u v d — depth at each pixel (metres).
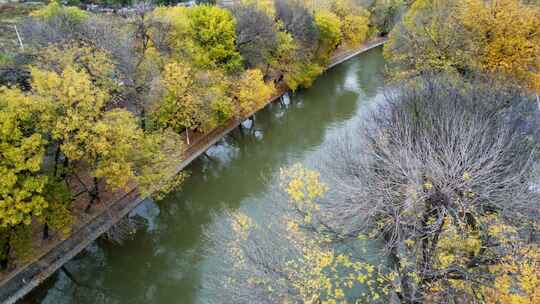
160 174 29.50
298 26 52.94
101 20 38.28
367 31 78.81
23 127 22.39
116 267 27.97
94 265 27.62
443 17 41.19
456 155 17.30
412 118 23.66
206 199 35.47
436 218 17.11
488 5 35.38
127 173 25.64
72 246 27.09
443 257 15.02
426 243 16.92
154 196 32.41
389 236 19.53
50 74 23.14
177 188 33.47
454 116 21.28
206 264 26.70
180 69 34.28
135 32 38.50
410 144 18.75
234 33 43.09
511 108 25.16
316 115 51.22
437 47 37.62
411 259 17.09
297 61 52.41
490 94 26.17
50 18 38.94
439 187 16.25
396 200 17.70
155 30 38.38
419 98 26.17
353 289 20.34
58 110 23.38
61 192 24.50
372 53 77.94
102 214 29.80
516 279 15.05
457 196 16.19
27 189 21.25
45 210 23.72
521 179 18.41
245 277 18.67
